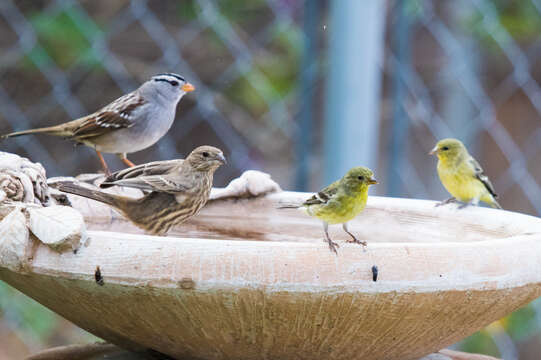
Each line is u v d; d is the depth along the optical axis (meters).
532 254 4.22
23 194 4.55
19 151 10.98
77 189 5.67
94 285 3.97
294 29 11.53
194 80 11.69
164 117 8.31
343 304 3.91
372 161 7.98
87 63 10.95
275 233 6.39
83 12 11.19
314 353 4.38
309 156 9.03
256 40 11.81
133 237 3.95
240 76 11.83
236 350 4.39
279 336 4.19
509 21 12.41
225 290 3.84
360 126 7.88
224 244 3.87
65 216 4.00
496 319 4.52
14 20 10.66
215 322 4.09
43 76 11.11
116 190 6.32
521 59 11.49
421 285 3.90
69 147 11.16
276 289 3.82
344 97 7.86
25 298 9.26
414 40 12.49
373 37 7.85
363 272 3.86
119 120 8.03
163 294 3.90
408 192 10.91
